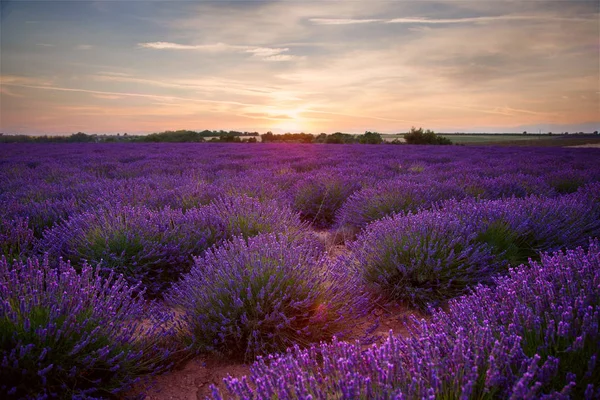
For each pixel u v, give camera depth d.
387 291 3.71
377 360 1.79
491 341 1.79
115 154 20.39
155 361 2.59
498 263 3.76
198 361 2.76
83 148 27.00
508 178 8.51
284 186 9.46
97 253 4.01
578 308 1.87
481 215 4.43
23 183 8.88
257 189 7.45
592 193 6.18
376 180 9.07
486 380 1.52
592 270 2.40
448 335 2.06
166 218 4.79
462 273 3.62
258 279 3.04
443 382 1.63
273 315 2.76
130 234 4.16
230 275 3.05
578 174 9.40
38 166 13.52
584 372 1.66
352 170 11.43
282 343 2.76
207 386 2.46
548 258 2.76
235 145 33.88
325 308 2.92
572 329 1.78
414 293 3.51
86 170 12.62
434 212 4.53
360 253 4.14
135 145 33.19
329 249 5.18
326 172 10.14
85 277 2.79
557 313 1.93
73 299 2.50
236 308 2.83
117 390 2.25
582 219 4.68
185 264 4.21
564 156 18.59
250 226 4.77
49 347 2.15
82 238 4.19
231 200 5.79
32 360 2.10
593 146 34.56
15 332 2.15
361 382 1.62
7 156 18.66
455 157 18.20
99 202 5.91
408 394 1.58
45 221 5.15
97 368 2.31
